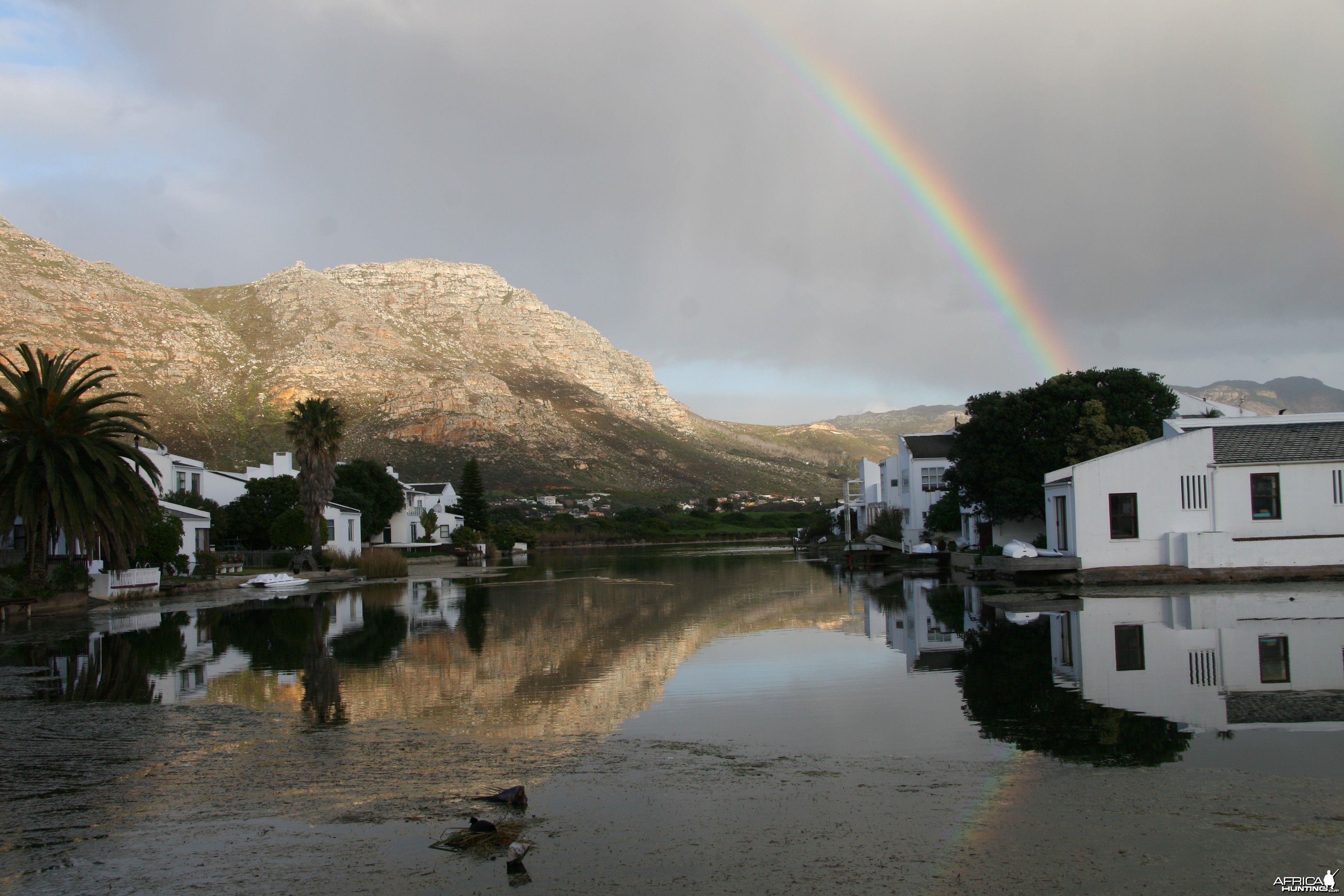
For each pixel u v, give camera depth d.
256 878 7.31
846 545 73.25
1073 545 34.06
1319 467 32.78
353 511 77.12
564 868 7.41
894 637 22.27
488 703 15.13
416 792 9.67
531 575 57.53
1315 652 16.97
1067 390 42.62
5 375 33.38
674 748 11.59
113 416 35.72
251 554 58.47
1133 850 7.52
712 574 53.59
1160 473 33.41
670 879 7.14
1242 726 11.65
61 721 13.66
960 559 49.06
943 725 12.48
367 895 6.95
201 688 16.77
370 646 22.98
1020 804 8.77
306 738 12.43
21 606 31.66
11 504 32.41
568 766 10.73
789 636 23.61
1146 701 13.36
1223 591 28.86
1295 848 7.45
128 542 35.84
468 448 190.12
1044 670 16.33
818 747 11.48
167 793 9.70
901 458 69.00
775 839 8.01
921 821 8.38
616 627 26.81
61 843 8.16
